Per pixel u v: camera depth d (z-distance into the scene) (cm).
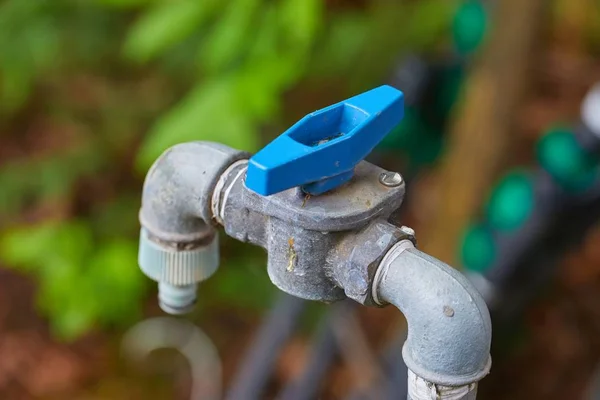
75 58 122
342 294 56
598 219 85
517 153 132
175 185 59
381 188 55
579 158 82
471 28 86
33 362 127
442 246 91
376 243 54
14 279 136
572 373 120
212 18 101
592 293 130
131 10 117
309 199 54
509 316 91
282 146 52
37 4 112
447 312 53
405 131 88
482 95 85
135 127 129
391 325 112
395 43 104
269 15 90
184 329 131
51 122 142
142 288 125
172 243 60
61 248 119
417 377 54
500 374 120
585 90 146
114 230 126
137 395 124
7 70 120
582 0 146
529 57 83
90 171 128
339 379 120
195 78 117
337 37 105
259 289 125
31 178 125
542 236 84
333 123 54
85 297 116
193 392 124
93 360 128
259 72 90
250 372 94
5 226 133
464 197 89
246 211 57
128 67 130
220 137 88
